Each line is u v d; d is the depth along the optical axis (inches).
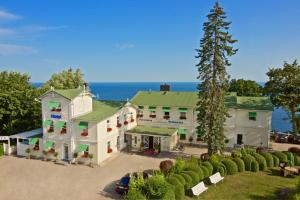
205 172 1028.5
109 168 1262.3
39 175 1174.3
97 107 1553.9
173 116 1721.2
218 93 1317.7
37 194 978.7
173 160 1384.1
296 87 1707.7
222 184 1006.4
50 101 1379.2
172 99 1774.1
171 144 1595.7
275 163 1227.2
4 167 1279.5
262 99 1708.9
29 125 1745.8
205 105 1336.1
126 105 1630.2
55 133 1385.3
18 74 1968.5
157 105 1729.8
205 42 1320.1
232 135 1660.9
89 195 965.8
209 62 1323.8
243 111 1630.2
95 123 1305.4
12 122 1648.6
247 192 933.8
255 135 1619.1
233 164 1110.4
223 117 1342.3
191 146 1670.8
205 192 930.1
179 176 913.5
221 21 1293.1
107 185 1058.7
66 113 1348.4
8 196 962.1
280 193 903.7
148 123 1770.4
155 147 1563.7
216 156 1178.0
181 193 854.5
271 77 1813.5
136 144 1637.6
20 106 1660.9
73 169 1252.5
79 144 1346.0
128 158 1418.6
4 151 1486.2
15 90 1690.5
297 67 1722.4
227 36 1300.4
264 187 979.3
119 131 1553.9
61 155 1387.8
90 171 1223.5
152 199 784.3
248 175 1109.1
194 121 1681.8
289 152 1263.5
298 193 817.5
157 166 1284.4
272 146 1660.9
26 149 1448.1
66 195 967.6
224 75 1314.0
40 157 1430.9
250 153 1229.1
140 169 1242.6
